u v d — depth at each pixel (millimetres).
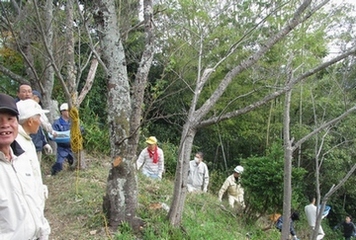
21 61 10195
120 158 4496
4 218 2180
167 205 5449
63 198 5555
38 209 2379
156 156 7820
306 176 14438
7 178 2221
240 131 14594
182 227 4848
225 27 10211
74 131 6328
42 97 7375
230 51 4781
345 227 13070
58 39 7199
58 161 6832
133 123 4461
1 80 10070
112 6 4453
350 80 9820
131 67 8000
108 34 4434
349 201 15461
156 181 7055
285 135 4434
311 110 13586
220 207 7926
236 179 8734
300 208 12266
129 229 4465
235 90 13031
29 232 2246
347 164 13648
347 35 10141
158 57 7641
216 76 12812
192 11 7160
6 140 2213
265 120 14445
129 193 4543
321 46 11945
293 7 8328
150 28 4391
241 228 7492
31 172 2396
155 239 4359
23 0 6996
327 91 12039
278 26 8570
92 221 4695
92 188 5949
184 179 4703
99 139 9203
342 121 13023
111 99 4496
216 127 14812
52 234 4523
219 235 5695
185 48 7934
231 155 16547
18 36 6820
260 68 8438
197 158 8852
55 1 8078
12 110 2211
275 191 7699
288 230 4395
